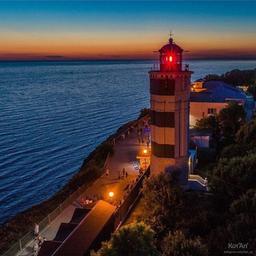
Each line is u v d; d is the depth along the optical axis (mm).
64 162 91812
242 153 49344
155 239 28109
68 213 42719
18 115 152250
